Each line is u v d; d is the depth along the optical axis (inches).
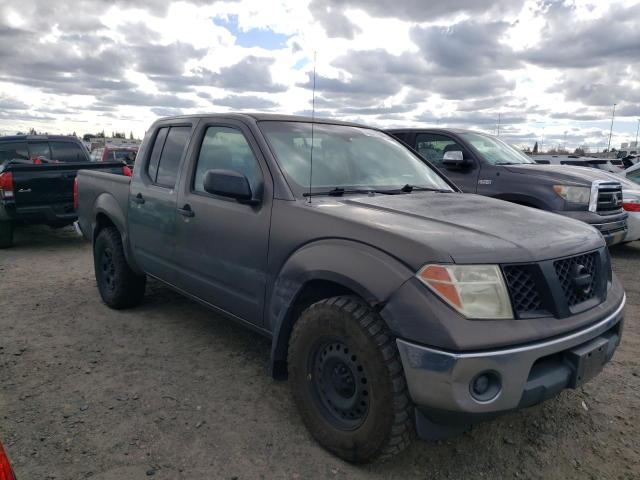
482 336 89.5
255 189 133.0
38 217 333.4
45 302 216.2
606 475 107.0
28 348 166.4
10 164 342.6
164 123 183.0
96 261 212.1
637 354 167.5
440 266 93.1
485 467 109.2
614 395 140.3
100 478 102.2
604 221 259.4
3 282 251.1
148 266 179.6
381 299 96.4
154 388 140.2
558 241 106.9
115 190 197.5
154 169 179.6
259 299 129.6
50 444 113.0
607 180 268.1
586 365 101.6
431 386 90.5
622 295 121.2
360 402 103.0
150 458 108.9
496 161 297.3
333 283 110.6
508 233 105.4
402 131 336.2
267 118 147.7
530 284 98.7
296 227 118.7
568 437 120.3
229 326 188.4
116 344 170.7
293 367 115.6
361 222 107.6
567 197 262.5
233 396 136.3
